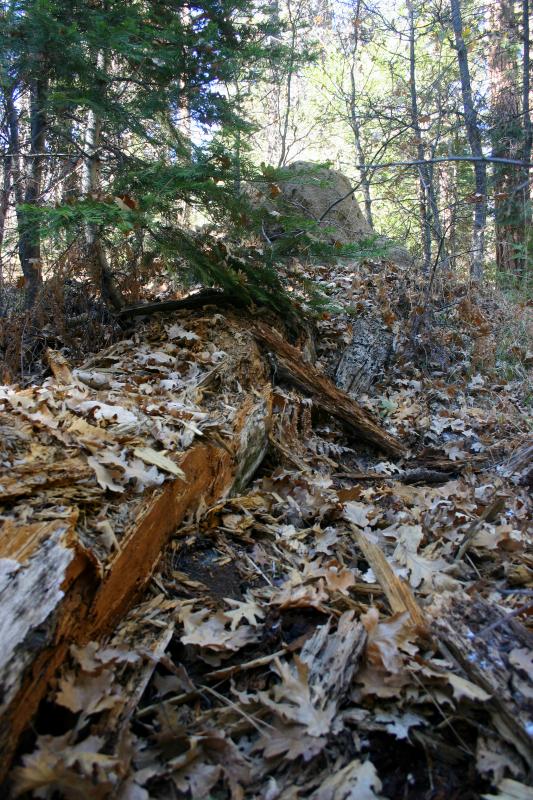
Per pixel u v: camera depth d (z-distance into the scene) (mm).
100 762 1420
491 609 2033
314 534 2723
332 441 4270
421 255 8195
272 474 3391
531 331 6254
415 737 1647
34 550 1660
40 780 1309
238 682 1854
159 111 4473
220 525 2711
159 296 5445
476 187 7980
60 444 2293
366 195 9719
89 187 4418
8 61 3955
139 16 4180
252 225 4492
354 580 2252
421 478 3764
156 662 1801
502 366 5773
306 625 2084
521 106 9508
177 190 4016
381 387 5266
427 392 5203
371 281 6633
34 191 4602
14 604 1490
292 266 6391
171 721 1634
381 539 2654
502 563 2484
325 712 1663
